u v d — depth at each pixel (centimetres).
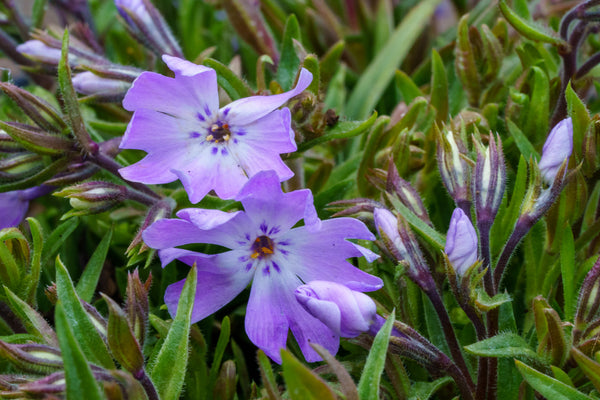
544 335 10
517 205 12
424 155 14
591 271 10
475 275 10
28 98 12
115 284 14
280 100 11
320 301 9
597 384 10
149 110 11
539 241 13
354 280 11
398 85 15
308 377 9
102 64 14
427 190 14
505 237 12
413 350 10
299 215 10
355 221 10
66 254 14
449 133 11
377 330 10
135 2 14
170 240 10
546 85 13
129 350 9
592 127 12
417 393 11
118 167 12
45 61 14
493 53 14
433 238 11
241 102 11
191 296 10
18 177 12
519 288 13
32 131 12
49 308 13
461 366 11
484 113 14
